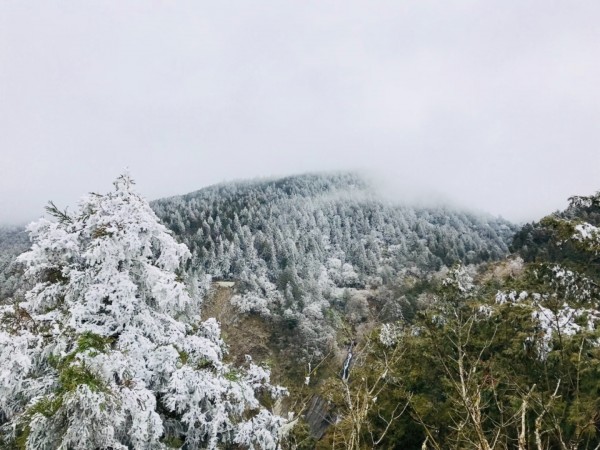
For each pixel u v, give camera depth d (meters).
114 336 6.79
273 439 7.03
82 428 5.20
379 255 80.50
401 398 11.42
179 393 6.41
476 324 11.59
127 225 6.80
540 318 9.76
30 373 6.31
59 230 6.89
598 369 7.88
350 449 4.15
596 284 10.82
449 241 84.00
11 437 6.18
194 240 70.62
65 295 6.82
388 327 14.02
